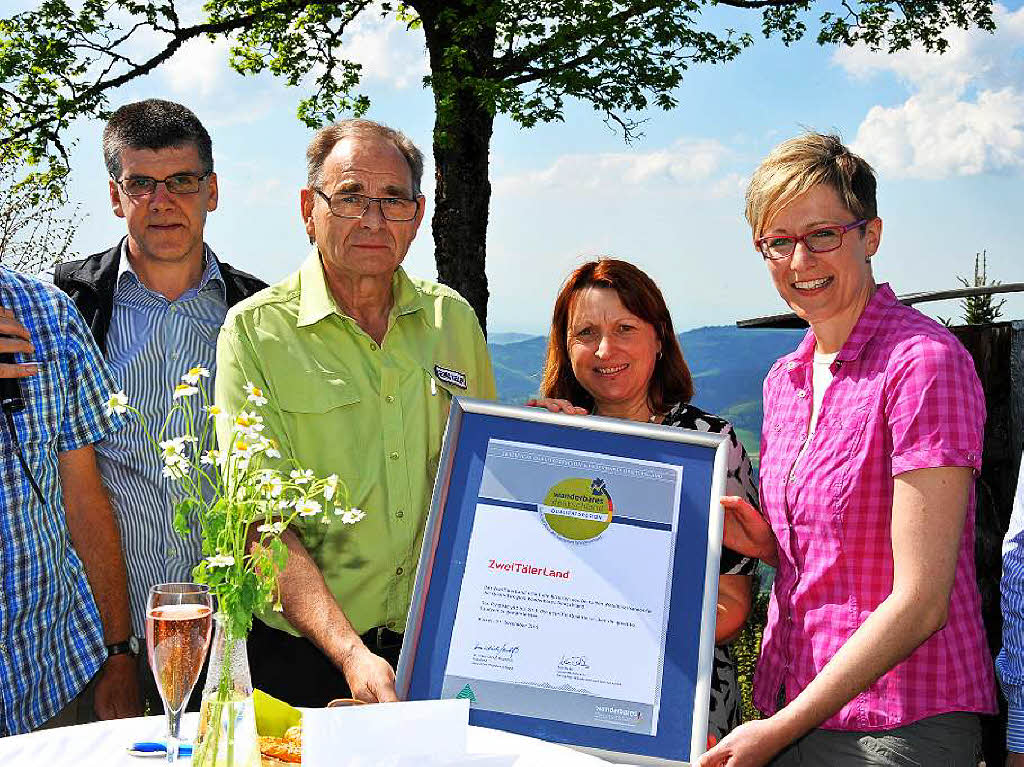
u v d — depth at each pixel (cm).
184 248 346
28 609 263
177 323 349
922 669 228
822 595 237
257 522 258
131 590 337
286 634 289
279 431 287
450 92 1001
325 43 1241
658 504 231
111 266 351
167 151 340
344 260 288
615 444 237
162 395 342
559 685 216
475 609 222
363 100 1200
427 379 305
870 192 244
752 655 548
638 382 291
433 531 228
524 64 1088
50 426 275
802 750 242
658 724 213
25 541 263
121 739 197
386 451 293
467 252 1099
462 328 323
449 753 180
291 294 301
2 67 1098
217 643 178
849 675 212
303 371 291
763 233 249
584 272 296
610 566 225
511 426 240
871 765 230
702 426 290
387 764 175
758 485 279
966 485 220
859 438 233
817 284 242
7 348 256
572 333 296
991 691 236
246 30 1257
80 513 296
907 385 223
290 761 191
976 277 691
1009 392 320
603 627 220
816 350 260
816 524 239
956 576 234
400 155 294
